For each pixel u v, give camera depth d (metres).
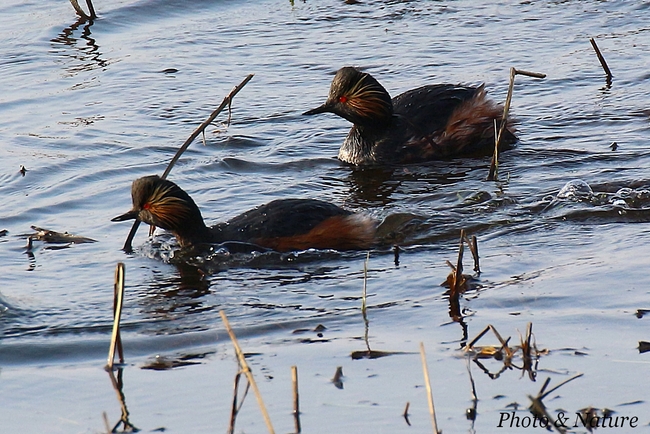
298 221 12.49
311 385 8.80
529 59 19.77
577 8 22.61
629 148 15.36
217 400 8.66
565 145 15.77
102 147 16.16
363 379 8.88
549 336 9.47
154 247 12.52
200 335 9.95
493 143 16.34
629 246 11.66
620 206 12.98
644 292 10.31
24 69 19.92
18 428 8.36
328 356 9.34
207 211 13.75
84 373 9.26
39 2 23.64
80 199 14.17
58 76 19.52
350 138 16.27
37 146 16.20
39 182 14.84
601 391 8.50
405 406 8.41
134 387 8.96
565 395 8.47
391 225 12.85
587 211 12.88
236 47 21.08
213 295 11.03
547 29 21.45
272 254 12.19
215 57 20.53
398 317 10.15
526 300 10.31
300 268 11.80
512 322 9.83
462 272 11.20
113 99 18.36
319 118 17.66
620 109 17.09
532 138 16.25
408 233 12.64
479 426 8.08
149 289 11.24
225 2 23.80
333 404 8.48
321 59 20.28
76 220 13.49
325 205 12.84
